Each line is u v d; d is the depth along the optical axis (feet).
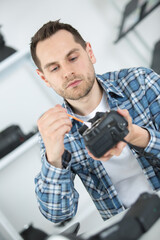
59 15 7.97
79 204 8.22
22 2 7.65
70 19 8.07
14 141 6.75
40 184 3.55
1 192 7.84
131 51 8.59
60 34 3.54
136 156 3.72
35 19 7.82
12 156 6.72
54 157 3.22
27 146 6.84
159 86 3.97
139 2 6.77
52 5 7.87
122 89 4.05
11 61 6.65
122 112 2.77
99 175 3.88
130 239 2.14
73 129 4.02
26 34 7.82
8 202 7.91
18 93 7.84
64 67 3.47
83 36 8.23
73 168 3.98
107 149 2.76
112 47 8.45
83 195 8.27
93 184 3.98
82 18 8.14
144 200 2.33
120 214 2.71
